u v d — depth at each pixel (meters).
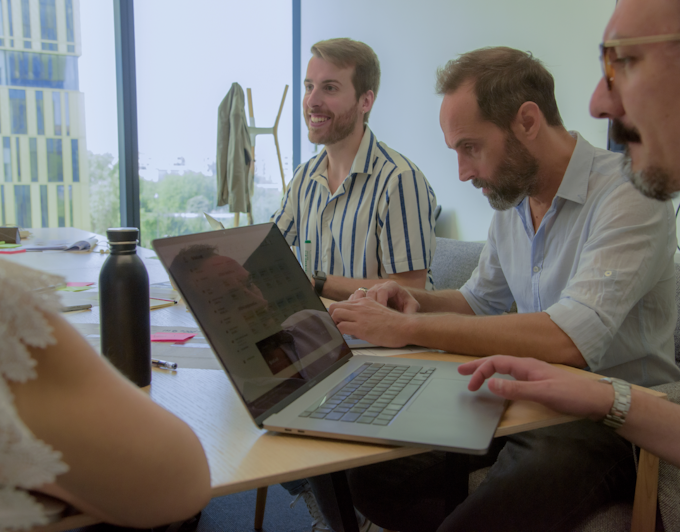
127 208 4.59
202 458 0.50
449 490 0.85
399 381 0.82
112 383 0.45
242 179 4.50
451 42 3.68
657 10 0.69
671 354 1.19
